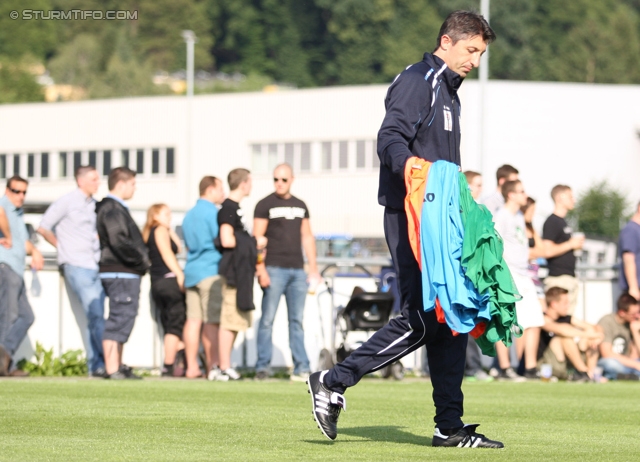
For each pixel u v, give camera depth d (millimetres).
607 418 21875
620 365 37625
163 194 169750
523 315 35438
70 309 35125
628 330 38281
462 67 15930
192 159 167750
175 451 14789
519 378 36281
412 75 15680
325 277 37875
